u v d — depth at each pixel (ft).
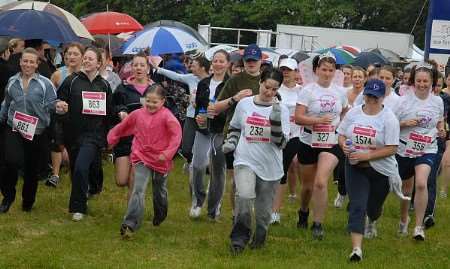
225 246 29.30
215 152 32.32
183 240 30.12
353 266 27.12
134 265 26.02
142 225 32.22
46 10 45.09
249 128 27.48
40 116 32.12
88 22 62.90
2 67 39.06
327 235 32.24
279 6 170.60
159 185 30.55
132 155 29.81
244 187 27.37
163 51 51.60
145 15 170.71
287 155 32.63
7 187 32.86
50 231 30.35
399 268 27.53
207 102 32.91
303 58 66.39
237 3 174.09
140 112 29.63
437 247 31.50
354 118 28.53
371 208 29.66
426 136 32.01
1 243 28.30
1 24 41.47
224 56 33.01
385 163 28.55
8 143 31.89
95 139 32.32
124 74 48.52
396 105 32.48
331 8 177.47
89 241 29.01
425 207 32.07
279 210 35.06
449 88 37.24
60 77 39.52
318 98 30.96
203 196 34.14
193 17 170.81
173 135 29.19
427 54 54.39
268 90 27.32
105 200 37.22
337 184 43.60
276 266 26.40
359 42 115.14
